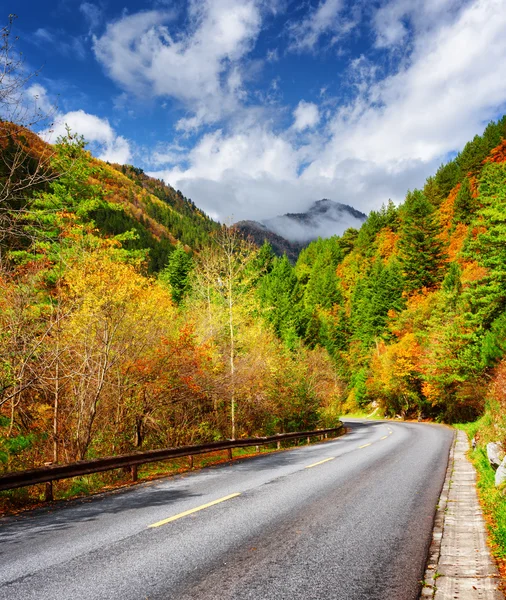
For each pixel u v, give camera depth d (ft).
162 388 53.01
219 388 62.64
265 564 15.64
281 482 33.22
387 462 44.11
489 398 70.03
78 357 43.83
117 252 73.36
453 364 125.29
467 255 111.55
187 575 14.66
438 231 228.22
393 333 208.33
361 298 278.05
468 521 21.30
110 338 42.78
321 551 17.03
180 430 62.03
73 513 24.91
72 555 16.98
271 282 236.02
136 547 17.78
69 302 42.11
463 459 46.26
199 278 86.53
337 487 30.55
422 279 222.89
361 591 13.28
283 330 196.65
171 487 32.91
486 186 138.92
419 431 97.09
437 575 14.46
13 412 37.86
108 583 14.07
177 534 19.54
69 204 77.82
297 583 13.89
